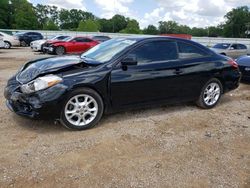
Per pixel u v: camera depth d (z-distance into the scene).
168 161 3.96
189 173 3.70
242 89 8.51
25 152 4.01
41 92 4.43
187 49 5.85
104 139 4.50
